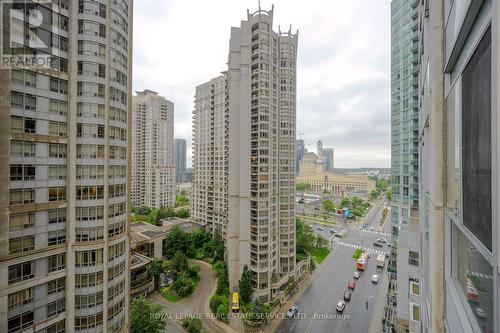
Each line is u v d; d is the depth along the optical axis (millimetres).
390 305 39156
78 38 21094
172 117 110375
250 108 45062
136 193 103938
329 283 51469
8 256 17391
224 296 43531
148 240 59562
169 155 108750
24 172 18266
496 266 4336
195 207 80875
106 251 22047
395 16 38000
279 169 48625
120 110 23625
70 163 20719
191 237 67438
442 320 8500
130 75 25219
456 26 6621
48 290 19406
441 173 8633
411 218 27859
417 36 30547
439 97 8695
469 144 5992
